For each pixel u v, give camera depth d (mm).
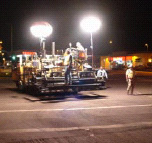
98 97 16578
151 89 21281
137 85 24906
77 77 16250
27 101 15070
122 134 8211
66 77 15672
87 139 7742
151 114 11188
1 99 15969
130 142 7426
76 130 8727
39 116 10938
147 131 8531
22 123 9734
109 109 12391
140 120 10055
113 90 20672
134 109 12375
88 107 12953
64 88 15703
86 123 9656
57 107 13023
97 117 10656
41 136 8086
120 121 9914
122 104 13805
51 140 7684
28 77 18328
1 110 12305
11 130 8781
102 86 16875
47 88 15719
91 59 18609
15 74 21453
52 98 16141
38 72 16953
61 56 17391
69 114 11305
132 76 17672
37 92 16562
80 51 17078
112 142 7441
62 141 7570
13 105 13719
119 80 32031
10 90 21094
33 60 17906
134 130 8656
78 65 17062
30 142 7516
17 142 7520
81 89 16422
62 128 8984
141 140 7598
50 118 10547
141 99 15656
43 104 13992
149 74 46312
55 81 15781
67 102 14586
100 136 8023
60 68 16469
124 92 19328
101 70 21125
